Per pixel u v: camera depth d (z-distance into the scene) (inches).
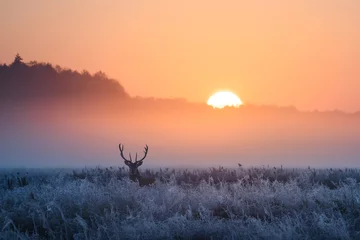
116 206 1662.2
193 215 1598.2
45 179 2588.6
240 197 1807.3
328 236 1354.6
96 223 1513.3
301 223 1455.5
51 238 1429.6
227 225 1445.6
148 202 1692.9
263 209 1649.9
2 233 1419.8
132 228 1412.4
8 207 1731.1
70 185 1983.3
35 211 1620.3
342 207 1620.3
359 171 2819.9
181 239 1391.5
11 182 2488.9
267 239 1338.6
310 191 1891.0
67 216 1594.5
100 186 2020.2
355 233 1378.0
